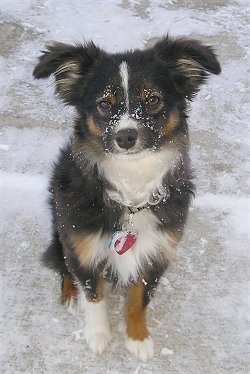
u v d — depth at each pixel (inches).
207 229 55.3
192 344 48.4
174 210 46.4
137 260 46.9
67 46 45.0
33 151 60.0
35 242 53.8
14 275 51.6
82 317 49.4
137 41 72.1
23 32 71.7
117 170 45.1
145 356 47.4
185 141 46.3
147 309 50.0
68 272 50.3
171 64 45.3
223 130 63.2
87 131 44.9
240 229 55.5
